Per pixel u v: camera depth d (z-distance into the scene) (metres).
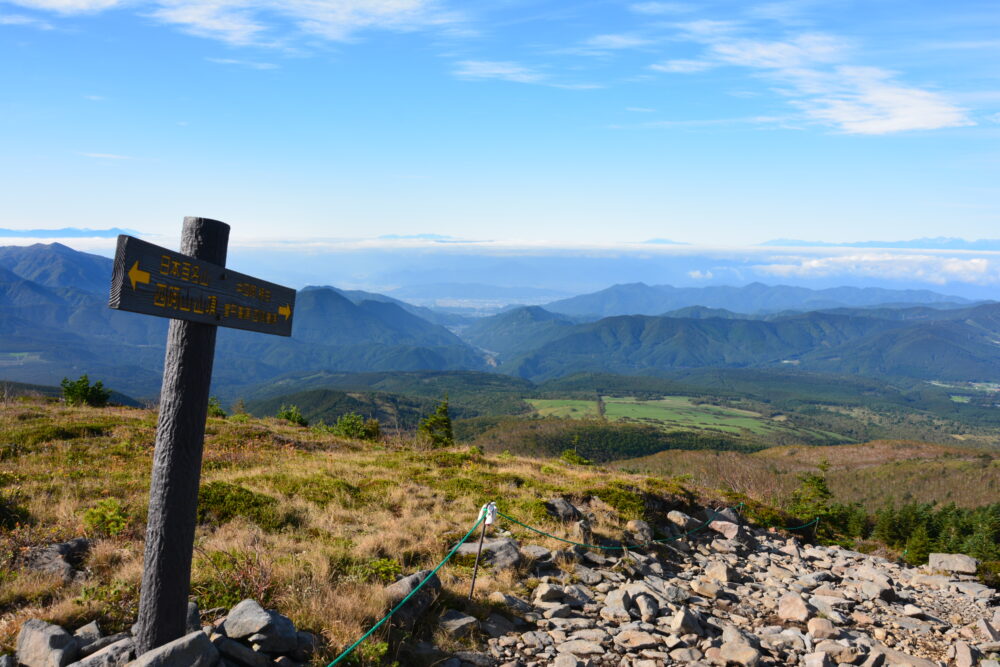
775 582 14.03
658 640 9.02
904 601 14.40
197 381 5.08
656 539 15.78
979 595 15.58
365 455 23.84
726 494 24.03
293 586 7.93
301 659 6.32
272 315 6.00
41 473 14.72
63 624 6.46
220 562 8.46
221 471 17.05
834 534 36.97
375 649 6.67
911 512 49.12
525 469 21.28
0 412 24.12
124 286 4.00
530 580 10.74
